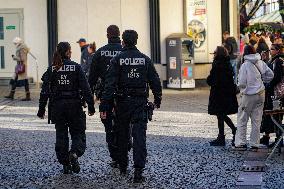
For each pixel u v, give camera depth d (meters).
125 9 26.77
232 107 12.47
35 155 11.81
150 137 13.98
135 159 9.32
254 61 11.70
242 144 12.05
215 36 27.39
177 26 26.89
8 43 26.86
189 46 26.03
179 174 9.88
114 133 10.12
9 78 26.88
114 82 9.43
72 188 9.02
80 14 26.67
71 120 9.89
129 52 9.48
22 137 14.17
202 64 27.25
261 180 9.36
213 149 12.28
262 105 11.89
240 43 27.67
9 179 9.70
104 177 9.75
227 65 12.48
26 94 22.12
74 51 26.73
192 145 12.80
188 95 23.89
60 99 9.80
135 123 9.39
